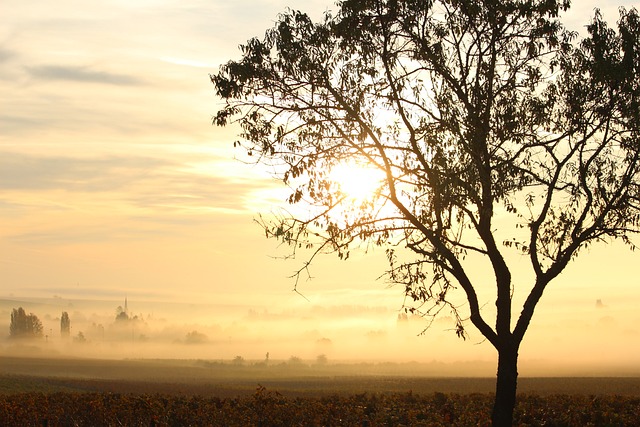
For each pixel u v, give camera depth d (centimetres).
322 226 2008
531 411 2953
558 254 2095
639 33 2112
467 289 2019
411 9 2025
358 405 3372
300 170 2000
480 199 1970
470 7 1994
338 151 2033
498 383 2034
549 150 2064
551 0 2025
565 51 2123
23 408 3017
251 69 1995
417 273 2111
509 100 2038
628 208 2094
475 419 2750
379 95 2058
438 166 1984
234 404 3378
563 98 2109
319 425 2622
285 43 2002
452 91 2048
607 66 2045
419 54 2045
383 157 1989
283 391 9581
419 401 3769
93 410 2927
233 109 2048
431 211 2036
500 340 2022
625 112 2061
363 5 2011
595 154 2091
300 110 2033
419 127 2047
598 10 2131
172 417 2841
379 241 2039
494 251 2019
